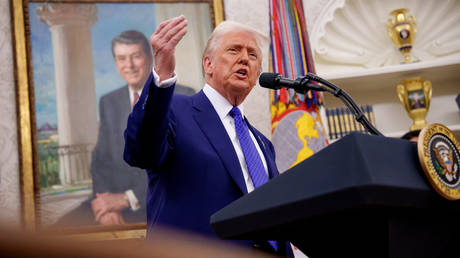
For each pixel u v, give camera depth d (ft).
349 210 1.75
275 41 10.59
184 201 4.50
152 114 4.13
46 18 11.08
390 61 13.57
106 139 10.70
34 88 10.65
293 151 9.48
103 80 11.03
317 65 13.46
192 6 11.97
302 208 1.90
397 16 13.11
